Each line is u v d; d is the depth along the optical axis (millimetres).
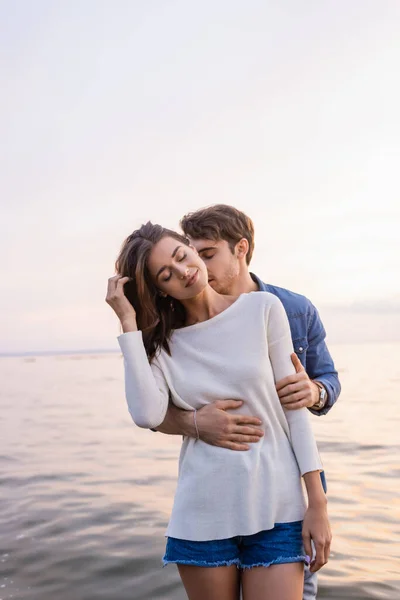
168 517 5691
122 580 4332
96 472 7727
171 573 4426
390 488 6516
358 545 4781
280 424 2383
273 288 2982
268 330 2408
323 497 2283
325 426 11438
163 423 2443
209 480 2289
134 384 2363
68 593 4148
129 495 6520
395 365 38000
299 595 2236
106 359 94688
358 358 50781
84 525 5516
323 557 2215
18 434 11438
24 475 7633
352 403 15570
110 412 14820
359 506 5844
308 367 2953
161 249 2424
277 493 2279
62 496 6543
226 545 2271
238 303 2443
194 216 2928
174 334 2488
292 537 2266
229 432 2287
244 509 2242
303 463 2316
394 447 9000
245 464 2266
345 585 4031
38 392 22609
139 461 8438
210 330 2434
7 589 4227
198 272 2430
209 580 2256
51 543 5078
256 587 2242
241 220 2930
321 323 2982
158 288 2482
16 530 5434
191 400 2402
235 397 2359
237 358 2373
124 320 2449
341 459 8258
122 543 5027
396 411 13602
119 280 2480
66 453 9219
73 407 16250
